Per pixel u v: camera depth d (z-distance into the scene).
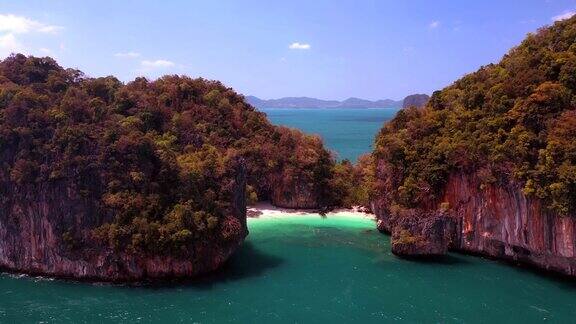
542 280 62.22
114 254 59.91
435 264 68.44
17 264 63.12
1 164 63.91
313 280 62.53
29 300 54.91
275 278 63.06
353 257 71.62
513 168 64.94
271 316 52.12
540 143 63.25
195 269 61.84
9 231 63.03
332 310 53.78
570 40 72.31
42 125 66.25
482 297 57.09
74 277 61.16
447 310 53.72
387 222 82.62
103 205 61.31
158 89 97.88
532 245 63.53
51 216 61.53
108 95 85.88
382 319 51.59
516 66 75.38
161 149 70.38
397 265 68.19
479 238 70.88
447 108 83.31
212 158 72.38
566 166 58.25
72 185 61.69
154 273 60.59
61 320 50.19
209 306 54.28
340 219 92.75
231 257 71.31
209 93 103.00
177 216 61.31
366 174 98.69
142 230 59.62
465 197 72.06
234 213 69.19
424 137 79.94
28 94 68.38
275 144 103.81
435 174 74.25
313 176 98.94
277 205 100.25
